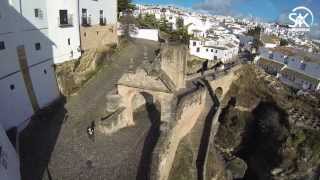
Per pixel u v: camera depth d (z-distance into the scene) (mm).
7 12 24188
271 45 77500
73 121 27266
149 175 18219
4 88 24109
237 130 42875
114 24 45625
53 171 19844
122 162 20453
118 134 23938
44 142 23672
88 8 37938
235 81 50719
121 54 43156
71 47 35438
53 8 31562
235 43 77875
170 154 21641
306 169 36812
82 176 19234
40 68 29969
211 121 29359
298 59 57312
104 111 27109
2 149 17328
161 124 21703
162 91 21922
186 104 24516
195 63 57000
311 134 40188
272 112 45188
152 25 70875
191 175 23266
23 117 26672
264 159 39031
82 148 22422
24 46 27016
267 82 53000
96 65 37625
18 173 19016
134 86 22969
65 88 33312
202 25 91312
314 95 48688
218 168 27594
